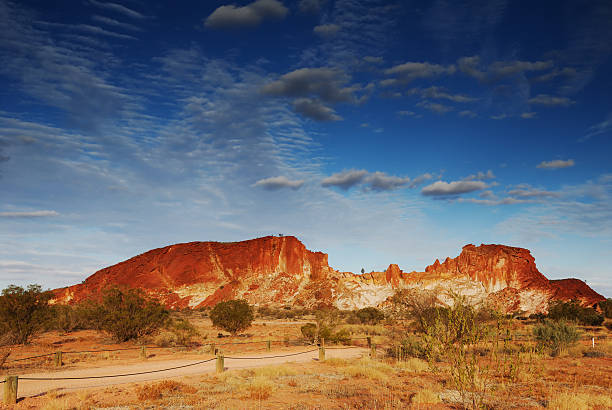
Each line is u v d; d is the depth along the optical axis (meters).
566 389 12.50
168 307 135.25
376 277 151.38
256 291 144.38
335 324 50.06
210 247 170.25
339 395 12.27
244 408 10.62
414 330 30.84
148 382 14.48
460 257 163.25
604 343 26.31
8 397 11.18
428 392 11.24
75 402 11.23
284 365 18.83
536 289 140.38
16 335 27.27
